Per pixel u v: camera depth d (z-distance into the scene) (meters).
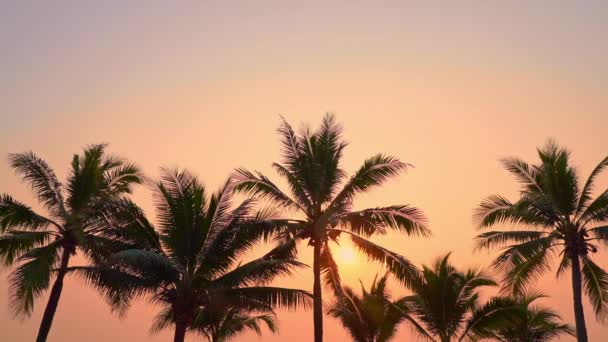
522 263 32.34
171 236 26.89
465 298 30.09
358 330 33.69
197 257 27.00
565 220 30.78
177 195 27.08
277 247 27.98
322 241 29.31
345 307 31.64
